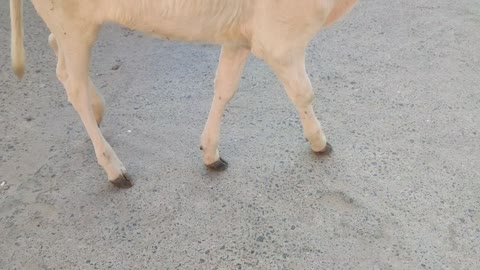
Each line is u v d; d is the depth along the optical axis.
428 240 1.83
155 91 2.52
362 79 2.52
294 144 2.20
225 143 2.22
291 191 2.01
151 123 2.34
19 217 1.97
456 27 2.84
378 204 1.95
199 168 2.12
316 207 1.95
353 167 2.09
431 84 2.48
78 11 1.66
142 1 1.58
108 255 1.83
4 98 2.51
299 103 1.90
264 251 1.81
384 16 2.94
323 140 2.09
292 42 1.70
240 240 1.85
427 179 2.04
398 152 2.15
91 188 2.07
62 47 1.79
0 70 2.68
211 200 1.99
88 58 1.81
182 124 2.33
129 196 2.02
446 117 2.30
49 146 2.26
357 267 1.76
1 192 2.07
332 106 2.38
